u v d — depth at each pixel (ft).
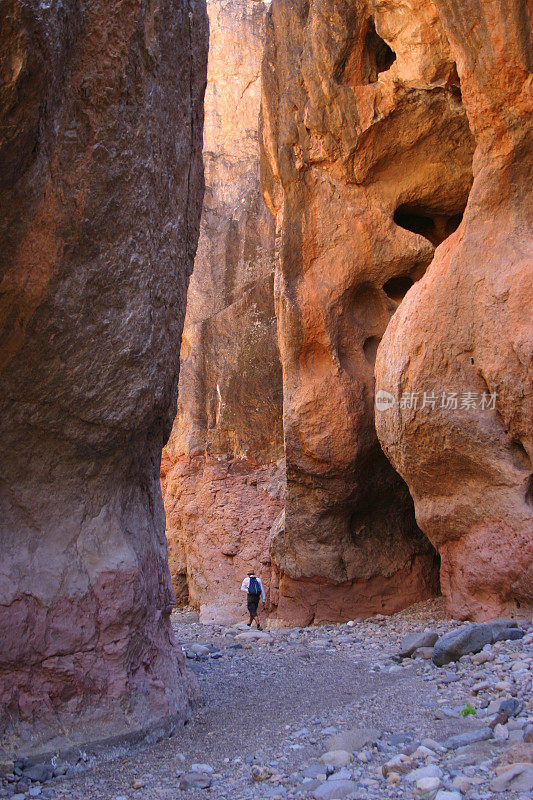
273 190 40.65
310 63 36.40
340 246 38.04
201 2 17.47
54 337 13.71
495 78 25.93
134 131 13.99
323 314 37.88
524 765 10.91
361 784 11.41
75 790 12.12
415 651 22.71
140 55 13.76
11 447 13.93
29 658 13.35
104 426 14.83
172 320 16.76
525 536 25.62
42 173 12.48
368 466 38.34
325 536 39.22
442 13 26.45
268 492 51.98
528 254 26.12
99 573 14.55
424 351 28.55
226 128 65.36
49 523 14.44
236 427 54.29
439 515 29.09
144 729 14.46
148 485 17.40
